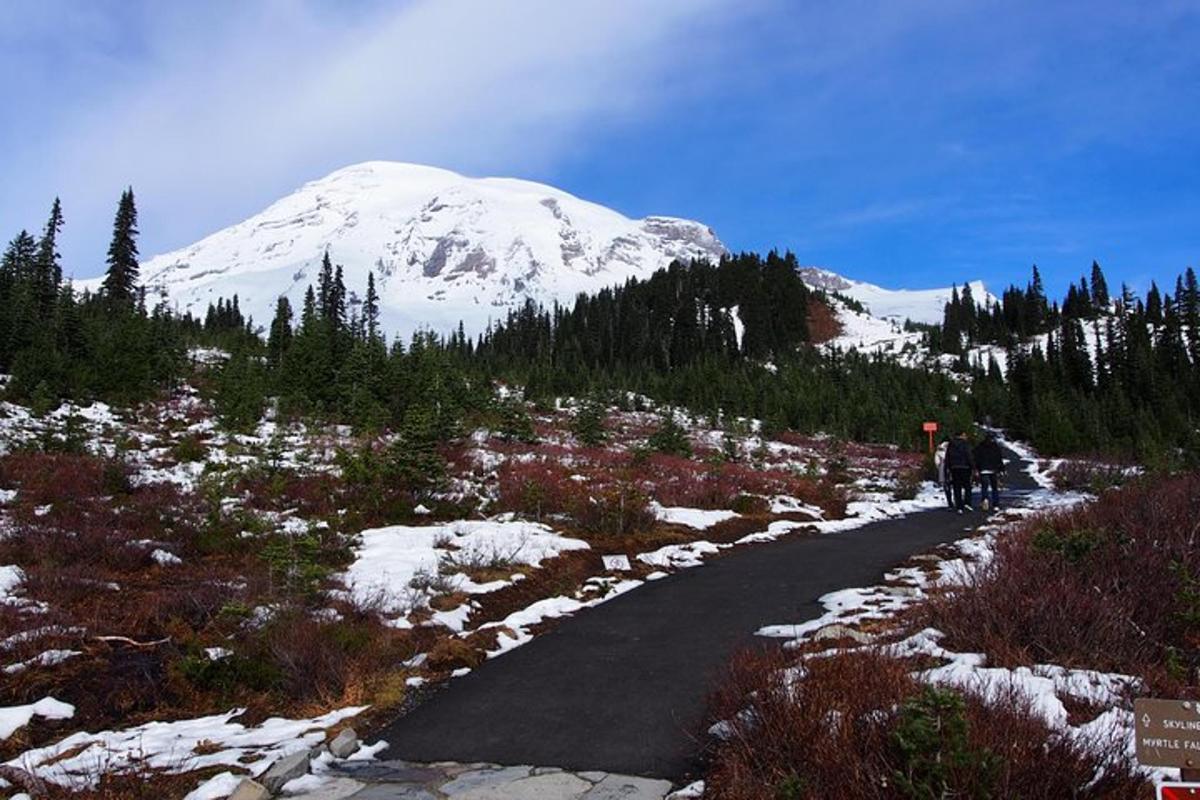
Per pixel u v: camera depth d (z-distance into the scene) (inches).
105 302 2169.0
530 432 1056.2
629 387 3243.1
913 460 1610.5
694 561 524.1
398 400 1179.3
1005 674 217.3
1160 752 120.1
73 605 346.0
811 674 211.8
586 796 189.9
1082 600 251.4
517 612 386.6
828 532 658.2
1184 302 3969.0
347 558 450.9
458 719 253.3
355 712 260.8
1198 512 366.6
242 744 233.0
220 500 535.5
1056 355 3907.5
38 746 236.1
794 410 2504.9
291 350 1339.8
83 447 711.1
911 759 145.9
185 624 326.0
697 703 254.2
